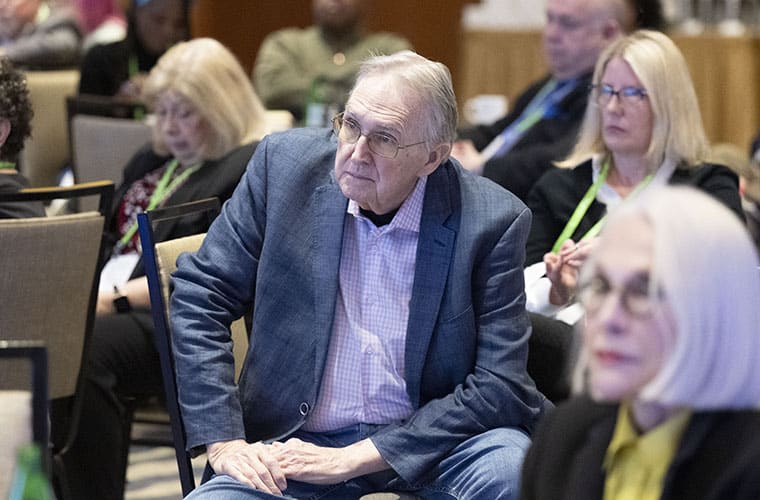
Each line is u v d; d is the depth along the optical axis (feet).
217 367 17.06
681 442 10.32
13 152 21.71
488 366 16.84
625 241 10.34
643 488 10.66
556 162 24.54
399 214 16.94
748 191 28.99
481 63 59.88
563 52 29.30
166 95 24.81
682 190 10.39
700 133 22.58
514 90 59.77
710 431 10.25
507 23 62.39
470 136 32.14
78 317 20.15
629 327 10.20
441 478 16.83
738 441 10.10
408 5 52.11
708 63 58.18
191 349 17.10
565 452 11.33
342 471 16.26
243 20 51.47
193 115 24.71
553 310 21.48
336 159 16.83
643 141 22.41
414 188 17.06
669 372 10.00
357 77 17.19
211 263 17.56
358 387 17.08
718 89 58.29
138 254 25.75
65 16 44.39
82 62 39.52
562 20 29.14
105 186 20.34
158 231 20.63
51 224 19.38
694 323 9.91
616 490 10.81
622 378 10.24
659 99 22.16
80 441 22.80
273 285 17.19
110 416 23.24
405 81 16.51
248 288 17.66
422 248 16.93
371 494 16.84
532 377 19.49
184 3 39.65
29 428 12.48
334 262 16.97
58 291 19.70
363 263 17.16
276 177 17.47
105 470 23.11
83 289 20.10
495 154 30.32
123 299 24.02
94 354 23.30
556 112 29.30
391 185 16.58
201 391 16.89
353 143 16.57
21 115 21.52
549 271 21.21
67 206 29.78
